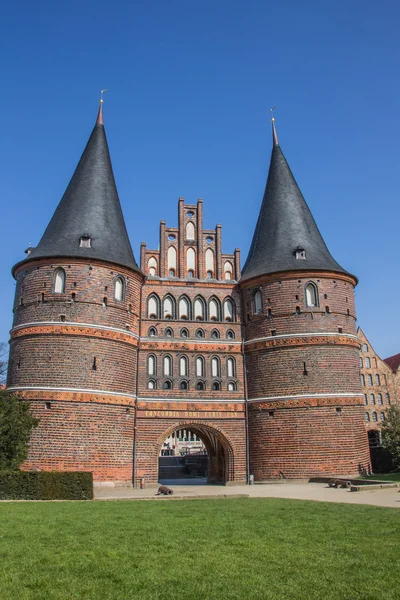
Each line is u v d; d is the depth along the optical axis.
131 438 38.88
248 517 19.75
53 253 38.56
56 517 19.81
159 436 40.34
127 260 41.47
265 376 41.88
